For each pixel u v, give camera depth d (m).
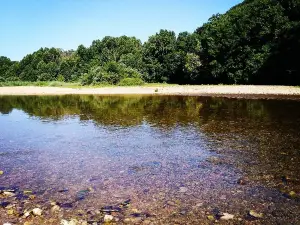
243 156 8.45
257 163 7.78
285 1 44.41
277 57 41.31
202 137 11.14
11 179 6.96
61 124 15.21
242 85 43.28
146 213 5.19
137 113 18.78
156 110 20.06
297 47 38.94
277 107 19.62
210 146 9.70
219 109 19.69
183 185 6.42
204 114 17.50
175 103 24.72
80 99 31.88
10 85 75.19
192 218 4.98
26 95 40.81
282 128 12.45
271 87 35.97
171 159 8.35
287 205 5.36
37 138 11.67
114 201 5.71
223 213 5.11
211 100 26.45
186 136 11.40
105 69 60.03
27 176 7.16
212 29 52.34
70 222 4.82
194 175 7.01
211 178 6.79
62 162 8.27
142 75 69.19
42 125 14.97
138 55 78.56
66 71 99.06
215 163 7.88
